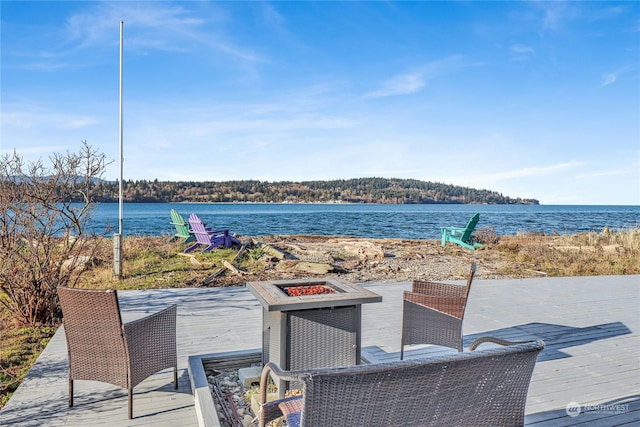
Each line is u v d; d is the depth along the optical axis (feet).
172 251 33.32
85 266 17.71
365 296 8.85
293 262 28.40
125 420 8.05
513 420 5.35
